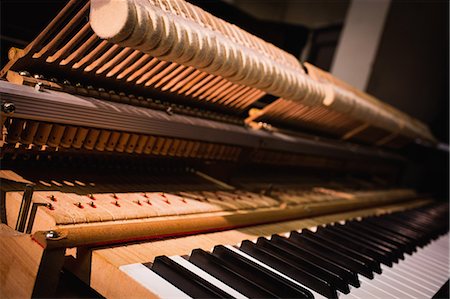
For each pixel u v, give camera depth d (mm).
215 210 1355
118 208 1093
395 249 1563
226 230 1355
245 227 1439
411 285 1271
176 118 1281
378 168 3146
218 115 1557
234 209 1438
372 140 2844
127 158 1483
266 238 1292
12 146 1027
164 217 1164
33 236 844
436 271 1516
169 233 1130
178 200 1327
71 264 956
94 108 1028
